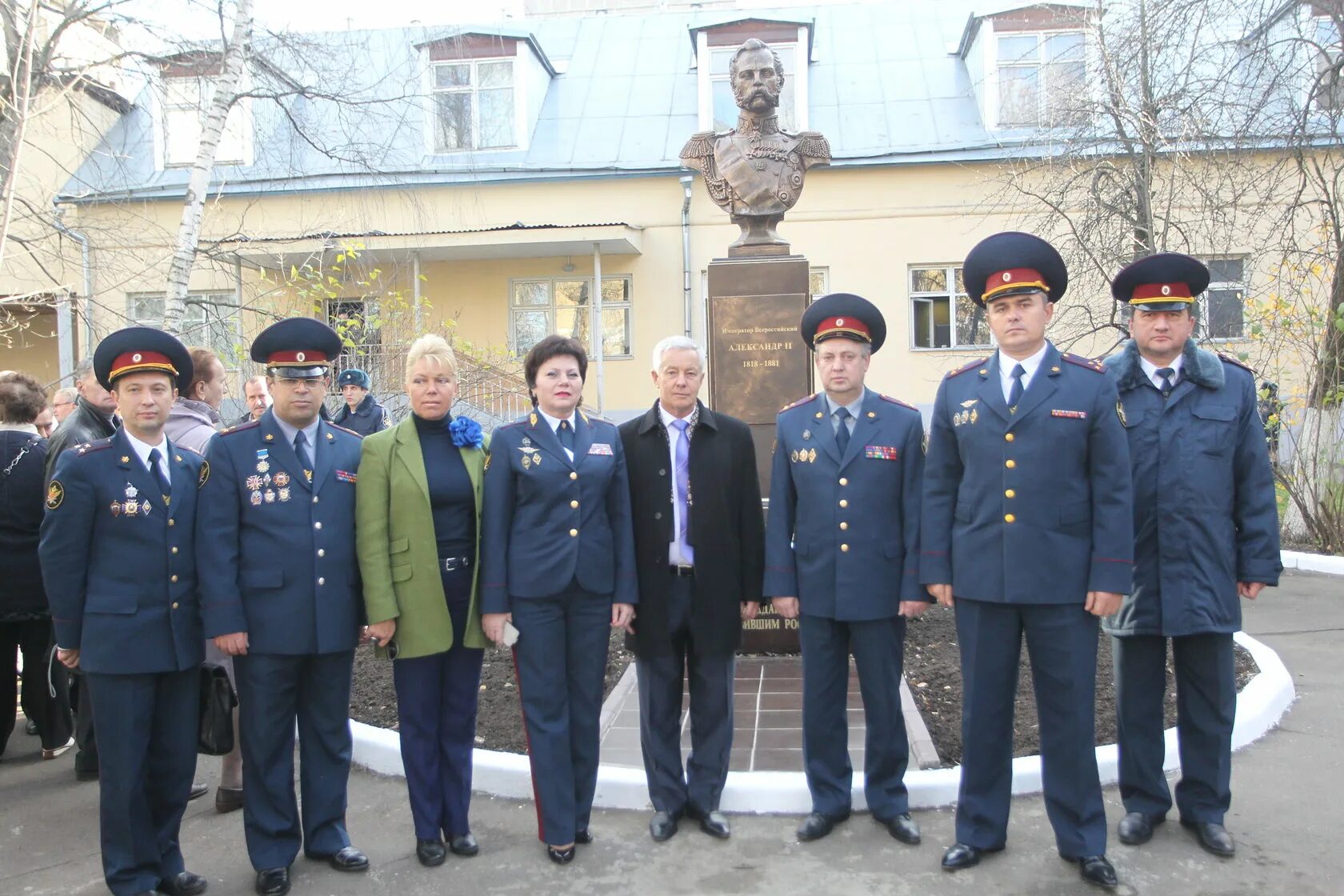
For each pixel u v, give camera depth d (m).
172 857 3.52
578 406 3.76
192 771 3.55
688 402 3.81
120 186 14.44
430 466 3.64
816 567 3.71
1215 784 3.59
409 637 3.54
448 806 3.69
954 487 3.56
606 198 15.73
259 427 3.57
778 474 3.88
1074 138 10.12
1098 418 3.34
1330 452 9.59
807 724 3.78
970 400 3.50
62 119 12.53
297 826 3.57
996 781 3.50
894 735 3.71
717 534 3.75
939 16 17.81
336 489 3.58
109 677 3.33
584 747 3.70
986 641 3.45
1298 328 9.81
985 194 14.56
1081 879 3.37
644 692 3.80
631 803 4.04
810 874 3.45
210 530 3.44
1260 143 9.62
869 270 15.36
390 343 10.67
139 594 3.38
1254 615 7.18
